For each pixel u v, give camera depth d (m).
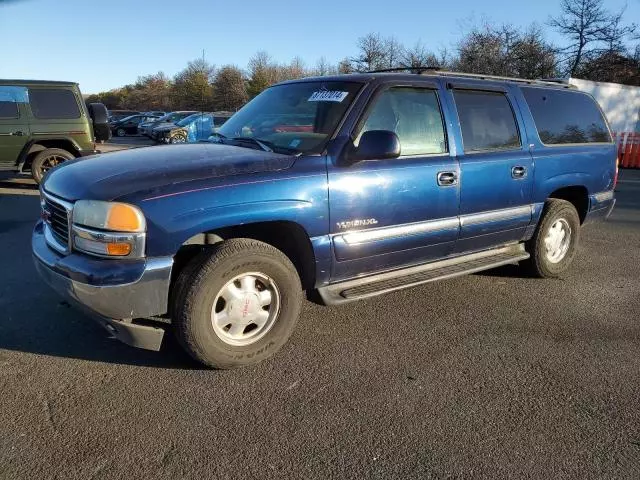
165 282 3.03
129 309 2.99
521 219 4.80
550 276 5.39
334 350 3.73
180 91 69.25
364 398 3.12
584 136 5.48
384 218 3.80
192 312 3.12
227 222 3.13
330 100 3.90
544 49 32.75
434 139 4.16
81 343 3.70
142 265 2.95
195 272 3.13
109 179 3.08
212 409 2.96
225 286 3.24
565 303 4.79
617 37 32.59
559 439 2.79
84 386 3.15
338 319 4.27
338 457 2.59
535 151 4.87
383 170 3.76
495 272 5.64
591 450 2.70
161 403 3.00
